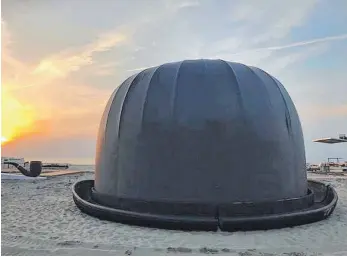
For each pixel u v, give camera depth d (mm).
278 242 7180
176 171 8438
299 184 9383
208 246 6871
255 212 8281
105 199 9422
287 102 9664
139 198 8703
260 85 9211
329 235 7680
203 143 8414
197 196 8297
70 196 13656
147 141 8766
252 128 8594
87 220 9047
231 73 9164
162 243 7047
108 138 9711
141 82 9570
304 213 8375
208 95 8719
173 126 8578
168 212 8320
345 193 14773
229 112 8570
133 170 8883
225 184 8312
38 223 8875
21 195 13914
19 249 6785
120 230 8008
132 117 9156
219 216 8070
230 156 8391
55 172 26531
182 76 9117
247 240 7262
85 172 27016
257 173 8500
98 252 6590
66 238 7496
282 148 8953
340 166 34562
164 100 8883
